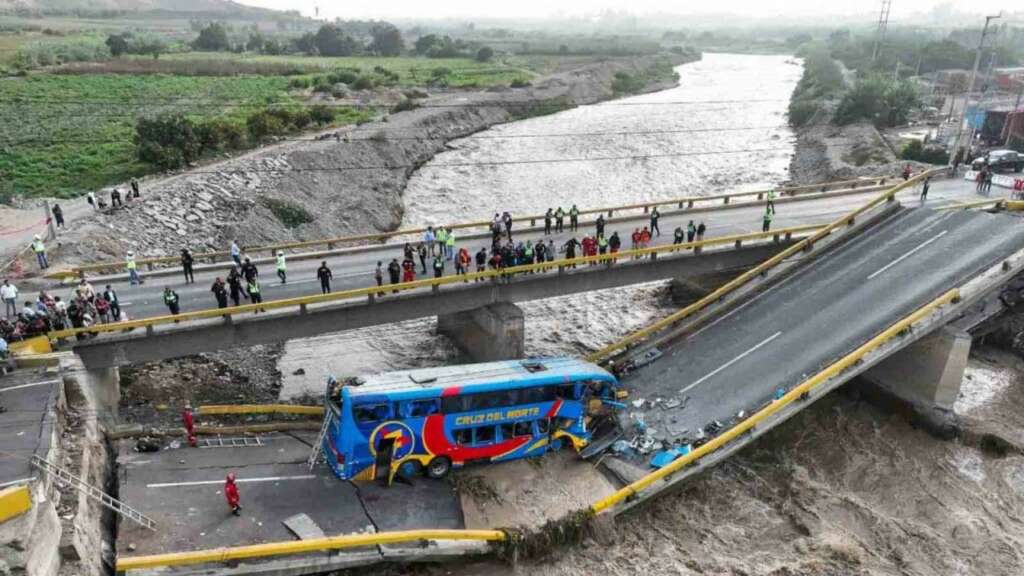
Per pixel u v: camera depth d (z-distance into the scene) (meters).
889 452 34.41
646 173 85.88
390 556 25.11
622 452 31.28
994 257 38.41
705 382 35.25
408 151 90.25
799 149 96.56
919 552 28.25
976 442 34.94
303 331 35.75
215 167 67.00
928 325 34.47
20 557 18.27
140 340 32.16
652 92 160.00
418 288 38.31
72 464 23.92
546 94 135.62
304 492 27.94
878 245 43.00
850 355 32.94
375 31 185.62
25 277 40.12
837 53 196.12
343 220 64.81
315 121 92.69
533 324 49.25
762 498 30.97
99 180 63.72
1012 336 43.88
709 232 49.22
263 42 175.25
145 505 26.17
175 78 119.56
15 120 83.50
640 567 26.83
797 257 43.72
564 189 79.50
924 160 76.50
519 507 28.38
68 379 27.69
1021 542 28.94
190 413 31.36
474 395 29.02
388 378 29.11
